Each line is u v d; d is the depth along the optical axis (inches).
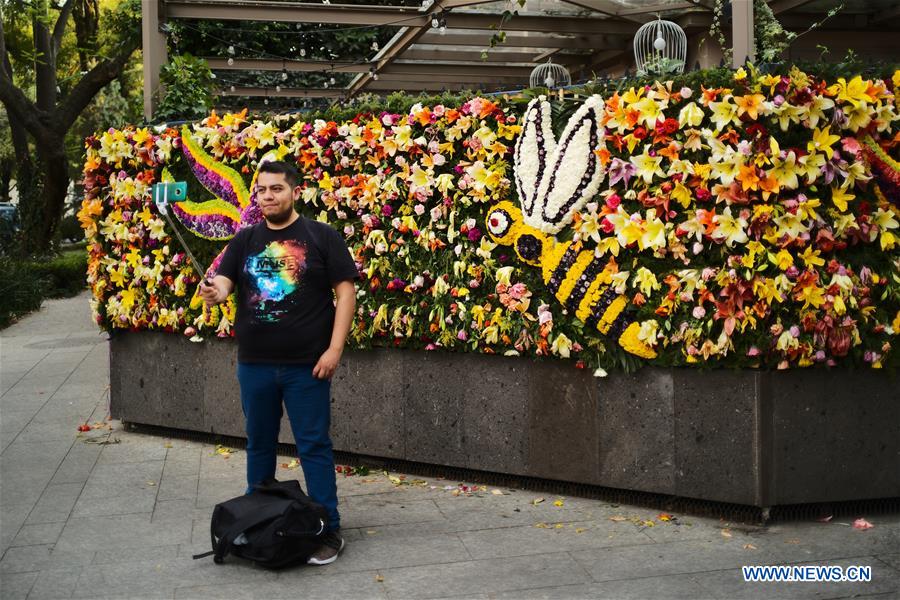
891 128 188.2
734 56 208.2
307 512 169.9
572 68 480.1
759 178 179.3
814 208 183.6
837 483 191.5
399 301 228.7
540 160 203.8
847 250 188.5
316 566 171.8
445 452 227.3
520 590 158.7
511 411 217.3
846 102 183.0
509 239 209.6
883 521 192.4
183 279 263.0
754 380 187.2
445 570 168.4
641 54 323.9
